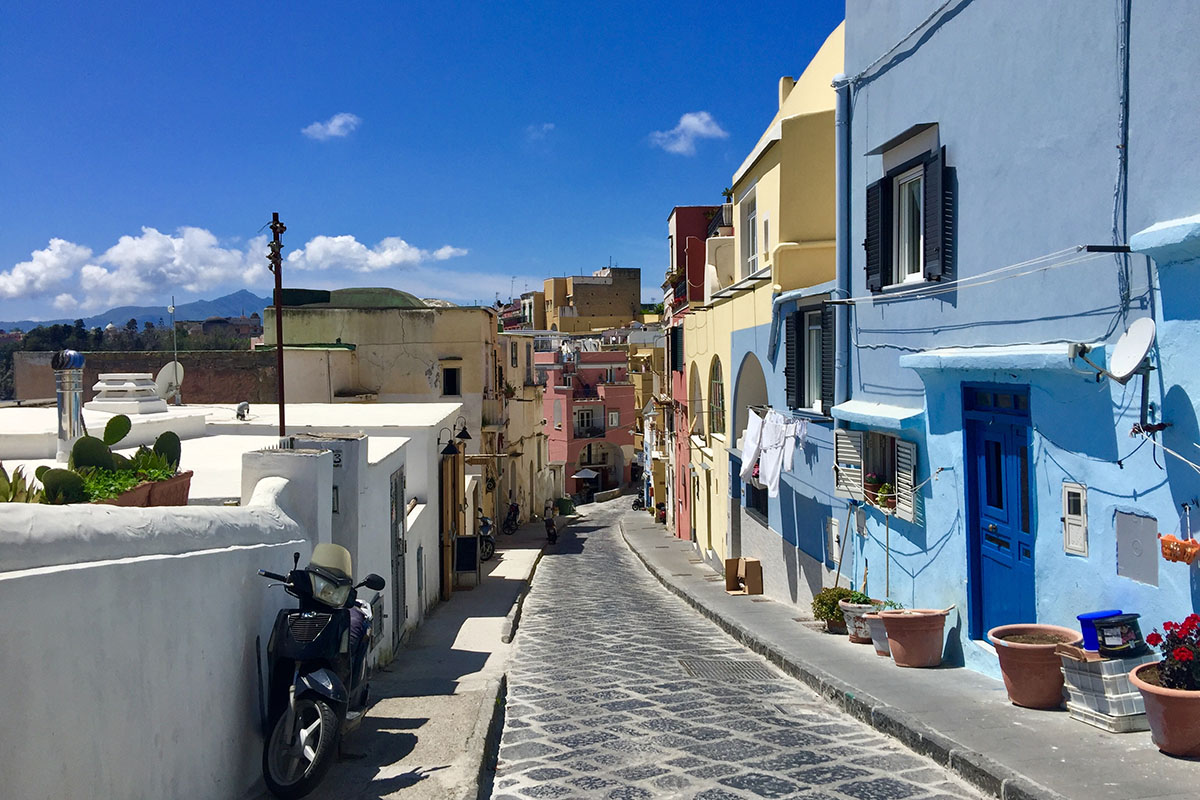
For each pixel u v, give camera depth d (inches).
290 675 225.0
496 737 288.7
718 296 814.5
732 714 305.4
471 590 722.2
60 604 137.3
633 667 403.5
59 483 217.8
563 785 235.6
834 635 448.1
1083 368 269.4
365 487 350.3
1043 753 227.6
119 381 512.7
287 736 218.4
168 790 173.2
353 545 329.4
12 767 124.3
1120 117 258.8
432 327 1242.6
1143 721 243.0
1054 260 292.0
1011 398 323.3
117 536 161.8
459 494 754.2
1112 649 246.7
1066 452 284.7
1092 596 274.1
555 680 379.9
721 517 863.1
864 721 287.3
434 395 1240.8
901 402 413.1
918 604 394.3
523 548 1218.0
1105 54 266.2
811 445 551.5
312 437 333.1
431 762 245.4
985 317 336.2
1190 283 232.1
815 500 547.2
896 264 426.3
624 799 222.5
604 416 2600.9
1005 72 320.5
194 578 189.5
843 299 479.8
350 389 1197.7
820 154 584.7
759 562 684.1
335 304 1327.5
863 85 458.3
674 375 1266.0
